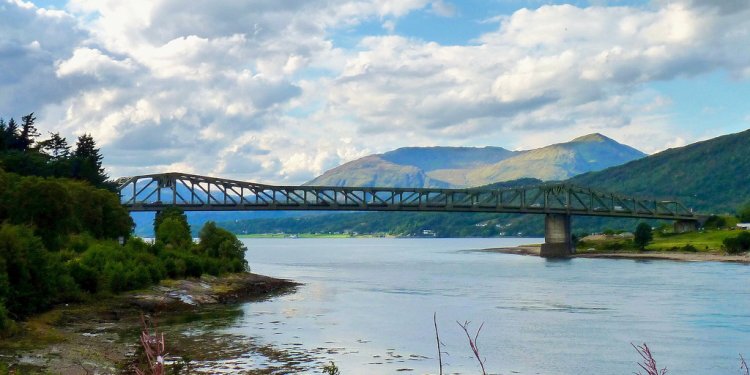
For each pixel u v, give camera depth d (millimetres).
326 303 94625
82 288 83812
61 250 101562
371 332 67125
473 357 55000
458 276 152000
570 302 95812
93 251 99938
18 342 54094
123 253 102375
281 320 75500
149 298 86688
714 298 99688
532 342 62594
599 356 56250
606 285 124250
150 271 99062
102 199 133250
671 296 103250
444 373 49000
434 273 162625
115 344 57125
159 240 127312
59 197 108000
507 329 70438
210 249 139500
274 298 102062
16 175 123250
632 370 51156
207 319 76062
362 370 49250
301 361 51750
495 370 50750
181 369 47344
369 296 105250
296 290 116000
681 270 164500
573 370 50938
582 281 134500
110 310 77562
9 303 64750
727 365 53000
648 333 68000
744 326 72375
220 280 116500
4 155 155375
